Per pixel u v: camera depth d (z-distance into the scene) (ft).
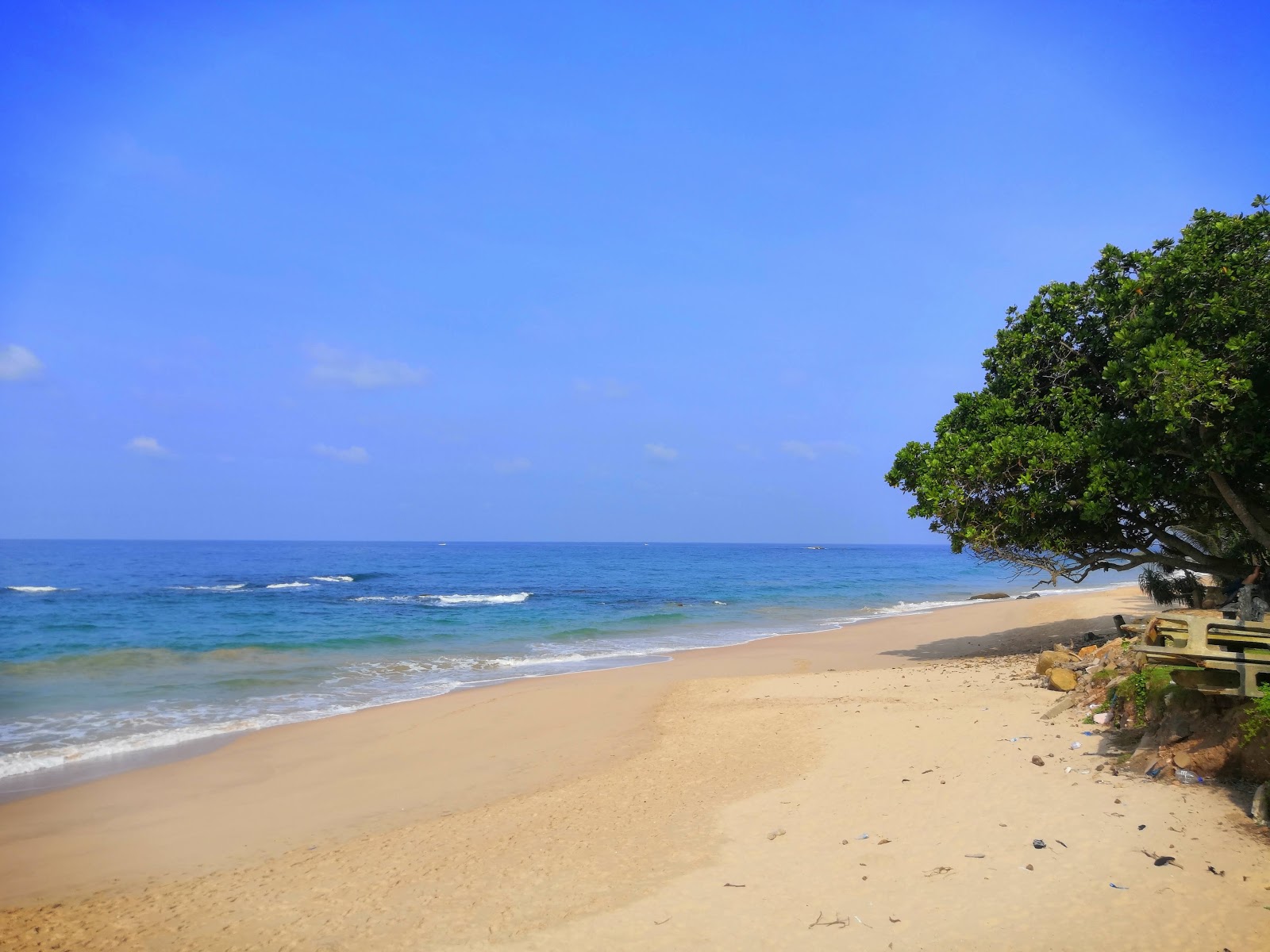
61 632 96.43
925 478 55.77
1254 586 44.11
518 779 37.06
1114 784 26.86
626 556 528.63
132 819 32.89
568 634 98.37
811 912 20.75
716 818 28.48
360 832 30.68
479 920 21.77
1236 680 25.66
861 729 39.01
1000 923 19.22
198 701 56.90
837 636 92.94
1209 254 45.68
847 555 632.79
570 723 48.52
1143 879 20.44
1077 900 19.84
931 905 20.49
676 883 23.22
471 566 333.62
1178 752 26.91
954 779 29.71
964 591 186.50
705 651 83.46
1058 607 107.86
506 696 57.47
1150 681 30.86
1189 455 48.08
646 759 38.52
